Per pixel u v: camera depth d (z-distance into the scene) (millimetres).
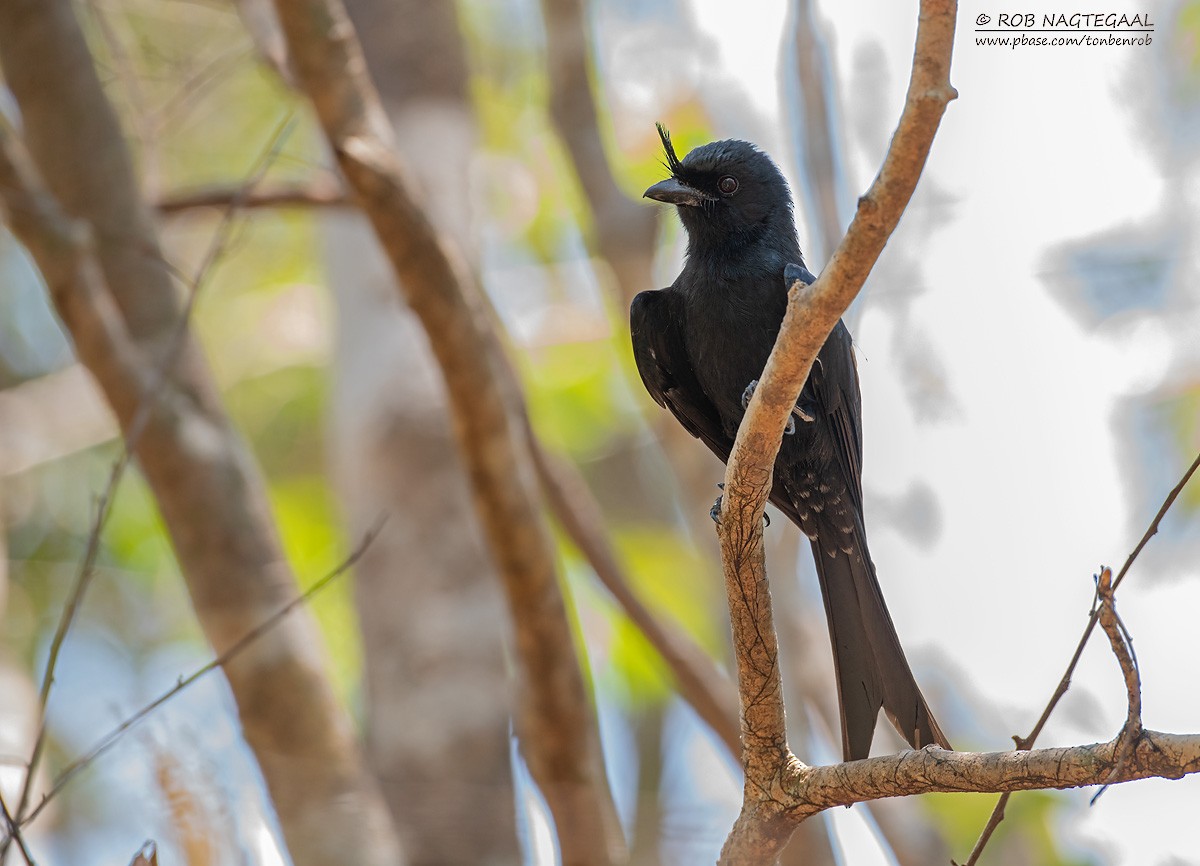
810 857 10398
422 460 12938
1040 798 12344
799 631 12344
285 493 16516
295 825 8727
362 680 12516
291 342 17703
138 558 16656
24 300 18422
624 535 15977
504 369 11414
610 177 12750
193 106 13961
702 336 9391
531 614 9188
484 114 16953
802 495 9164
